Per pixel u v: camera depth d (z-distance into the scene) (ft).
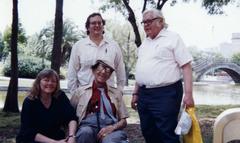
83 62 14.78
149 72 13.56
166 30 13.79
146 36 14.21
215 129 10.84
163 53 13.43
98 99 13.96
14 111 34.96
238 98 85.15
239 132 10.66
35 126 13.34
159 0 43.11
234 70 185.16
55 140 13.16
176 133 12.83
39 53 154.20
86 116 13.92
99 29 14.67
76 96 14.28
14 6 34.47
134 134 22.89
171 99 13.48
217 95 96.32
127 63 113.29
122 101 14.51
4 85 81.66
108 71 13.96
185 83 13.29
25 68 117.91
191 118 12.78
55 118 13.51
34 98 13.39
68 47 140.05
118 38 116.98
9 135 22.58
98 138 13.42
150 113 13.96
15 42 35.09
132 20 44.19
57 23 31.78
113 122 13.89
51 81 13.30
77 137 13.21
